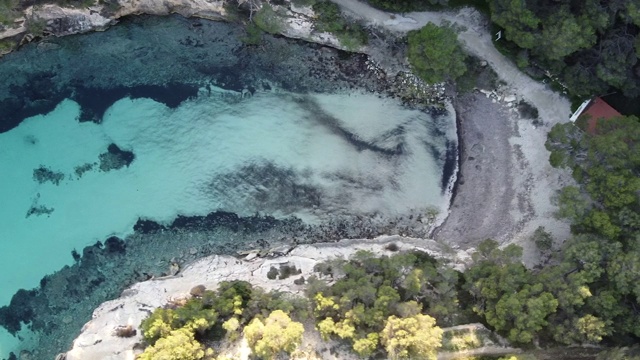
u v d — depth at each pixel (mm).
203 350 41406
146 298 45562
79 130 48438
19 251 47375
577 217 41938
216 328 42750
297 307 42344
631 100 45531
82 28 47906
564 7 42062
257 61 48875
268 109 48469
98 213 47781
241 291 43562
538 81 46469
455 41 43125
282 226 47750
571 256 41312
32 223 47688
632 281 39125
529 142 47188
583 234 41875
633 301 40656
